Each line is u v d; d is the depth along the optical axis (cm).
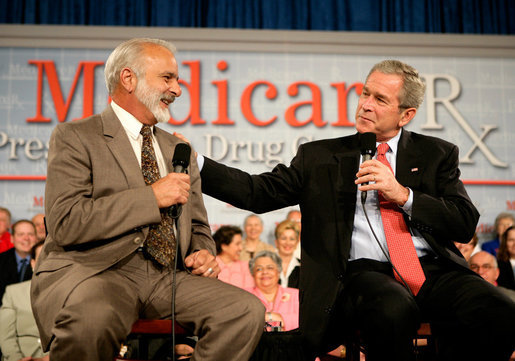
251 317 315
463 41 714
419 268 358
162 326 329
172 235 346
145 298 331
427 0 739
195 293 328
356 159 386
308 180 394
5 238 664
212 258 350
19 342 638
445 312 346
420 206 353
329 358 418
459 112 704
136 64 353
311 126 699
